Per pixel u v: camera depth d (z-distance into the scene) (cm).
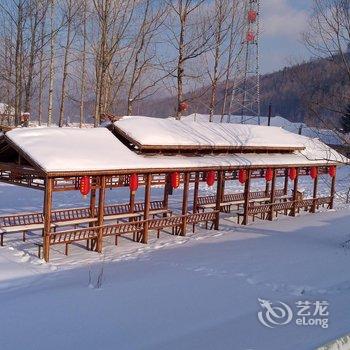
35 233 1430
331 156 2169
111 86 2438
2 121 2477
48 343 633
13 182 1269
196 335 657
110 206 1573
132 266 1123
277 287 970
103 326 701
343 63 1398
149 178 1394
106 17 2181
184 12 2125
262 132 1983
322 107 1512
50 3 2358
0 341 638
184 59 2133
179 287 936
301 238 1580
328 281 1030
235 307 812
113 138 1349
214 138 1645
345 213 2219
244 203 1803
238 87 3572
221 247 1377
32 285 939
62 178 1228
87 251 1272
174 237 1507
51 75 2458
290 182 3134
